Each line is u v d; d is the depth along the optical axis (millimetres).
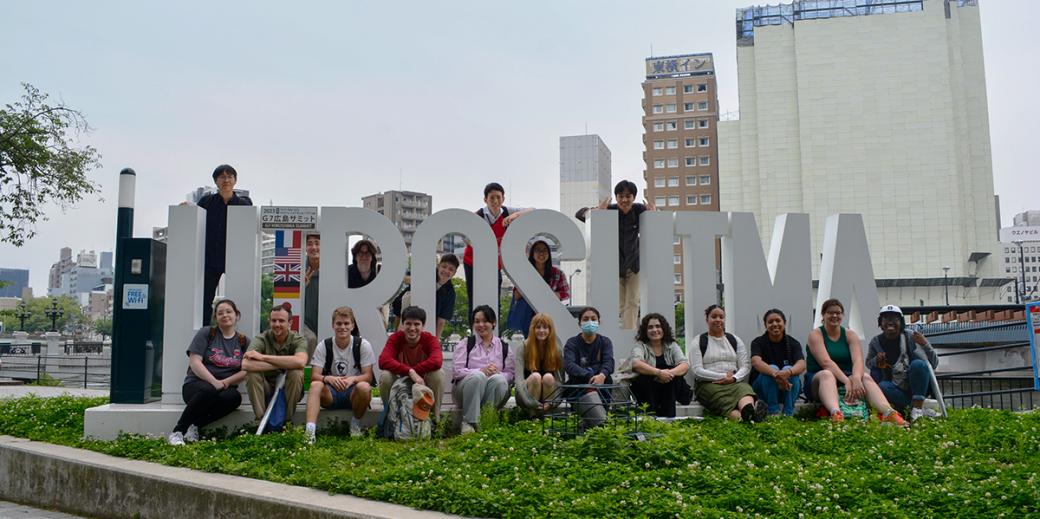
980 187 96125
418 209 143125
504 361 8281
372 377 8141
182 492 5953
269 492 5559
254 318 8852
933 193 94312
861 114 96938
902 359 8531
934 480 5590
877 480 5418
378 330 8984
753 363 8586
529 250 9867
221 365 7965
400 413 7520
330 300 8961
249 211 8883
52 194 25109
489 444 6605
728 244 9820
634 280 10156
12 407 10156
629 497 5004
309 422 7469
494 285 9281
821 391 8430
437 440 7465
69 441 7953
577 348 8203
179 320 8641
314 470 6113
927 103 95750
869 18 97812
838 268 9672
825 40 98500
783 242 9719
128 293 8695
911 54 96625
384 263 9062
